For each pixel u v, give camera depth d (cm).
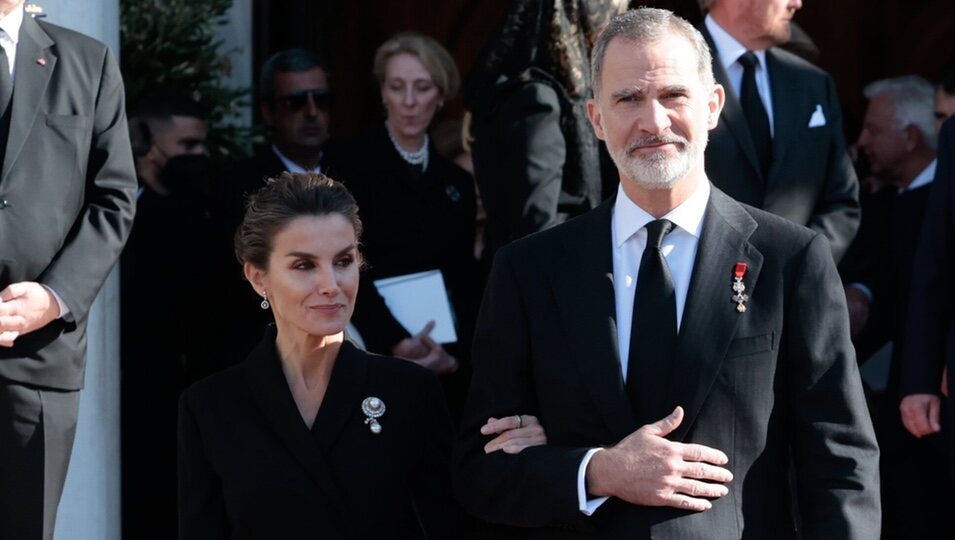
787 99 1131
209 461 843
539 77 1087
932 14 1931
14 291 906
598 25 1091
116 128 984
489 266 1212
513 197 1072
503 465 790
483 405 814
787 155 1115
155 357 1260
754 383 773
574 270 805
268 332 860
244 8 1664
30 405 929
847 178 1145
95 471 1094
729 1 1116
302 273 828
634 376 781
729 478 757
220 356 1258
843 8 1941
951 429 1141
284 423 830
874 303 1398
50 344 931
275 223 829
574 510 764
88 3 1118
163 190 1281
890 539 1334
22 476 930
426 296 1205
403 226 1237
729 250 792
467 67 1839
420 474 862
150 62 1435
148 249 1262
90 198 975
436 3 1825
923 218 1341
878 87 1446
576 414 787
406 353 1184
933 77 1939
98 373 1099
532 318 807
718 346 771
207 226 1280
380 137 1262
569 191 1089
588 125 1091
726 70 1123
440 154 1320
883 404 1338
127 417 1260
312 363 845
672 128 778
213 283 1263
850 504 766
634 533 762
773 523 773
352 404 839
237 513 826
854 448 778
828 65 1947
